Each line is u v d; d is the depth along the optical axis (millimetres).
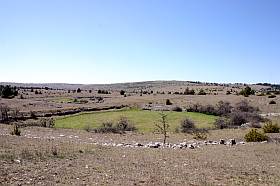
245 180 18844
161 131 53219
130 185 15906
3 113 63469
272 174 20984
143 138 43812
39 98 119875
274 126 50344
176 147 33031
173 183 16953
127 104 96688
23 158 19844
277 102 93812
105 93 159250
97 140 38656
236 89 184875
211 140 42719
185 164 22422
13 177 15562
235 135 47656
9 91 116750
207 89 186875
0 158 19109
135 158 23719
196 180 17984
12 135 34844
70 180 15961
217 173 20203
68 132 47250
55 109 81875
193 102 95625
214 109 81688
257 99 99688
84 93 158500
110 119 69188
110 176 17391
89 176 17031
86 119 69250
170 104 93875
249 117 66375
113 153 25406
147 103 97375
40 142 28047
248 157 27078
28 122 59750
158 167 20828
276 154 29344
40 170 17406
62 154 22453
